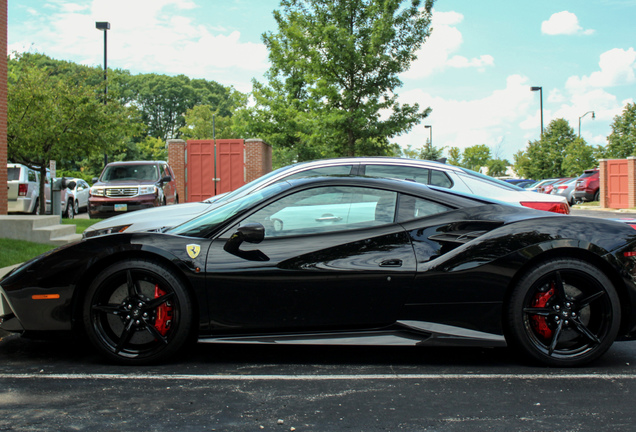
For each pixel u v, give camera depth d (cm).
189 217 595
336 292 368
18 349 416
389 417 281
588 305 379
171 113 9838
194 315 379
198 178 2003
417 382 339
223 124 8262
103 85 1667
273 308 370
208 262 368
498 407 296
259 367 370
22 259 780
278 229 381
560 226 376
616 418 280
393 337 370
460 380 343
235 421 276
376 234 376
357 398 310
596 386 332
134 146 5825
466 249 371
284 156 3297
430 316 373
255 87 3453
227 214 395
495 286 369
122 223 608
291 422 274
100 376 349
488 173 6562
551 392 320
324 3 2266
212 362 381
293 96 3375
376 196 387
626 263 369
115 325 381
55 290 372
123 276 374
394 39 2228
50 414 284
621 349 423
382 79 2225
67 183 1449
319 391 321
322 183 389
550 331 376
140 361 373
